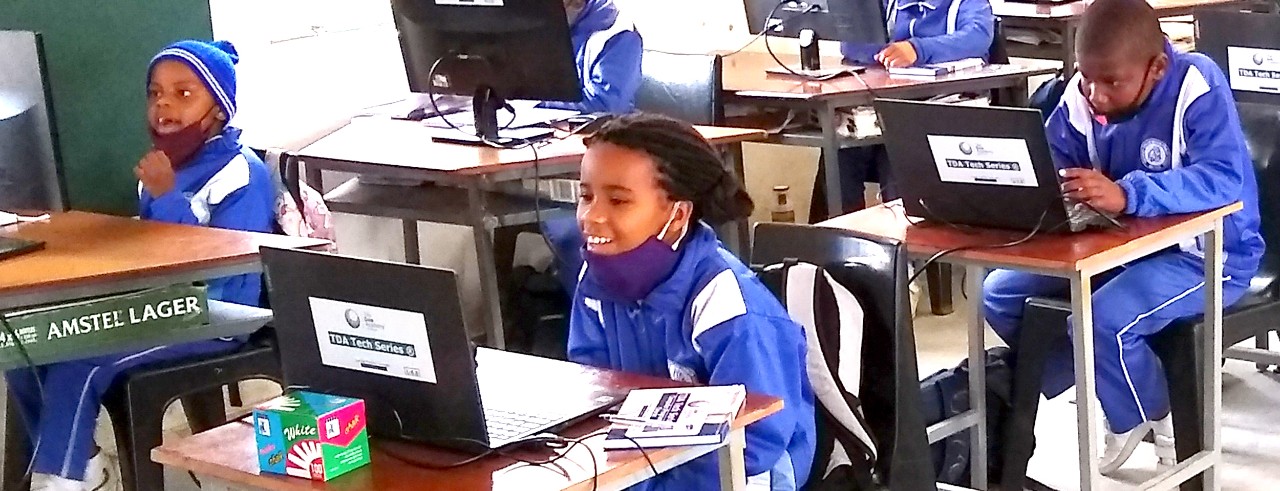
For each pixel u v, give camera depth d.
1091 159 3.00
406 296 1.60
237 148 2.94
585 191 1.94
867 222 2.83
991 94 4.42
